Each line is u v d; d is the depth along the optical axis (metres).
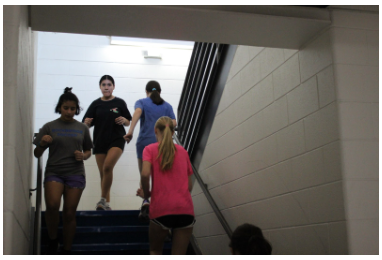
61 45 6.30
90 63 6.34
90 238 4.01
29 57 3.15
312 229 2.93
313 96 2.98
